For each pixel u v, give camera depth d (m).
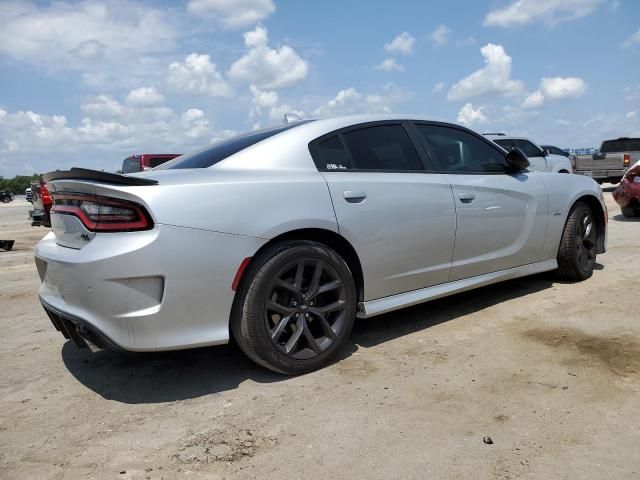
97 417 2.53
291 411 2.47
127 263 2.40
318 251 2.89
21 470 2.09
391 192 3.24
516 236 4.05
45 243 3.04
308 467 2.01
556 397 2.48
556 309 3.87
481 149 4.03
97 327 2.48
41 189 9.95
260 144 3.05
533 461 1.98
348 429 2.28
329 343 2.97
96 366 3.21
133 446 2.24
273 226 2.72
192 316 2.55
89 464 2.11
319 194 2.93
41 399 2.76
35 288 5.69
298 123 3.33
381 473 1.95
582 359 2.91
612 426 2.21
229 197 2.63
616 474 1.89
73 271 2.51
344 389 2.68
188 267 2.50
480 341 3.28
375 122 3.46
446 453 2.06
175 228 2.47
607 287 4.43
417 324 3.69
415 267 3.39
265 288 2.71
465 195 3.65
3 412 2.62
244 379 2.88
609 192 16.78
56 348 3.58
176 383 2.88
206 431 2.33
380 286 3.24
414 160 3.53
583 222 4.63
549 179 4.40
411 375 2.81
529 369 2.81
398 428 2.27
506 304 4.08
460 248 3.64
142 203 2.44
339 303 3.00
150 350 2.49
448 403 2.47
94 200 2.56
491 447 2.09
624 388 2.54
